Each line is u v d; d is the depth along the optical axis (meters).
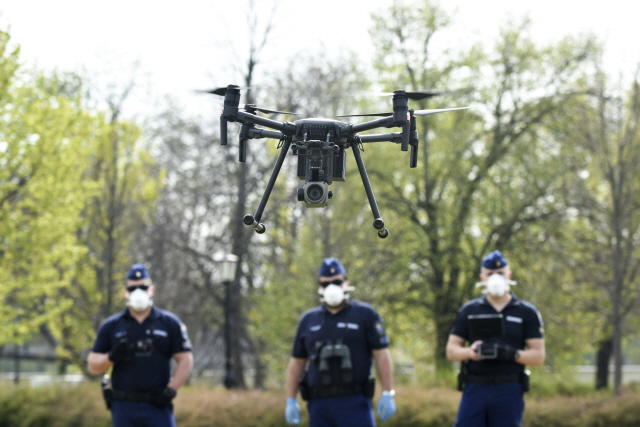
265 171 30.44
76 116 21.64
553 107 28.89
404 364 34.88
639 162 21.78
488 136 32.72
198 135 31.91
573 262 24.02
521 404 7.92
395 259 29.83
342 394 7.80
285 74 29.55
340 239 27.69
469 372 8.08
